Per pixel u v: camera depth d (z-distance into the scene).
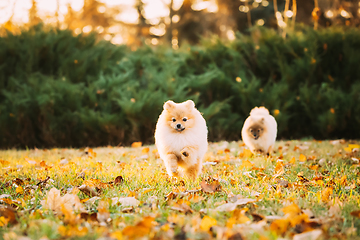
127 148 9.41
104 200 3.57
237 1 25.67
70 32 13.14
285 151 8.16
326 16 18.34
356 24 16.47
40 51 12.27
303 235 2.46
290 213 3.01
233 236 2.50
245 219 2.90
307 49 12.52
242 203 3.37
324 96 11.60
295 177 4.93
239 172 5.29
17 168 6.17
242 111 12.24
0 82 11.58
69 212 3.02
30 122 11.06
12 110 10.86
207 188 3.97
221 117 11.84
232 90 12.38
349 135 11.52
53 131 10.76
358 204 3.42
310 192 3.97
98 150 8.97
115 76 12.48
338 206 3.28
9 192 4.27
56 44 12.80
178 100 11.11
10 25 12.78
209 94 12.46
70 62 12.22
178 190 4.02
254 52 13.43
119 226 2.85
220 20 26.61
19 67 11.95
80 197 3.95
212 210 3.21
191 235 2.56
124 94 11.34
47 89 10.93
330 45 12.64
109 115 10.64
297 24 14.09
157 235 2.60
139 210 3.32
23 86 11.18
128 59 13.74
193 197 3.71
